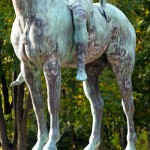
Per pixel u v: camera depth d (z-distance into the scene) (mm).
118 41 15070
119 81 15203
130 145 15227
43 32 13086
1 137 26938
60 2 13594
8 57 26219
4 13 24594
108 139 36375
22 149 26281
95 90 15305
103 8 14805
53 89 13234
